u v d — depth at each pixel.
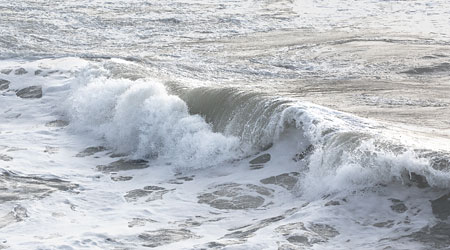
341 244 11.77
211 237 13.00
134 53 39.16
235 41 43.91
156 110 20.38
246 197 15.20
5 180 17.69
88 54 37.25
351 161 14.06
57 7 57.62
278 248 11.82
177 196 15.93
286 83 31.64
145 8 58.66
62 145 21.23
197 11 57.12
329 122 16.50
